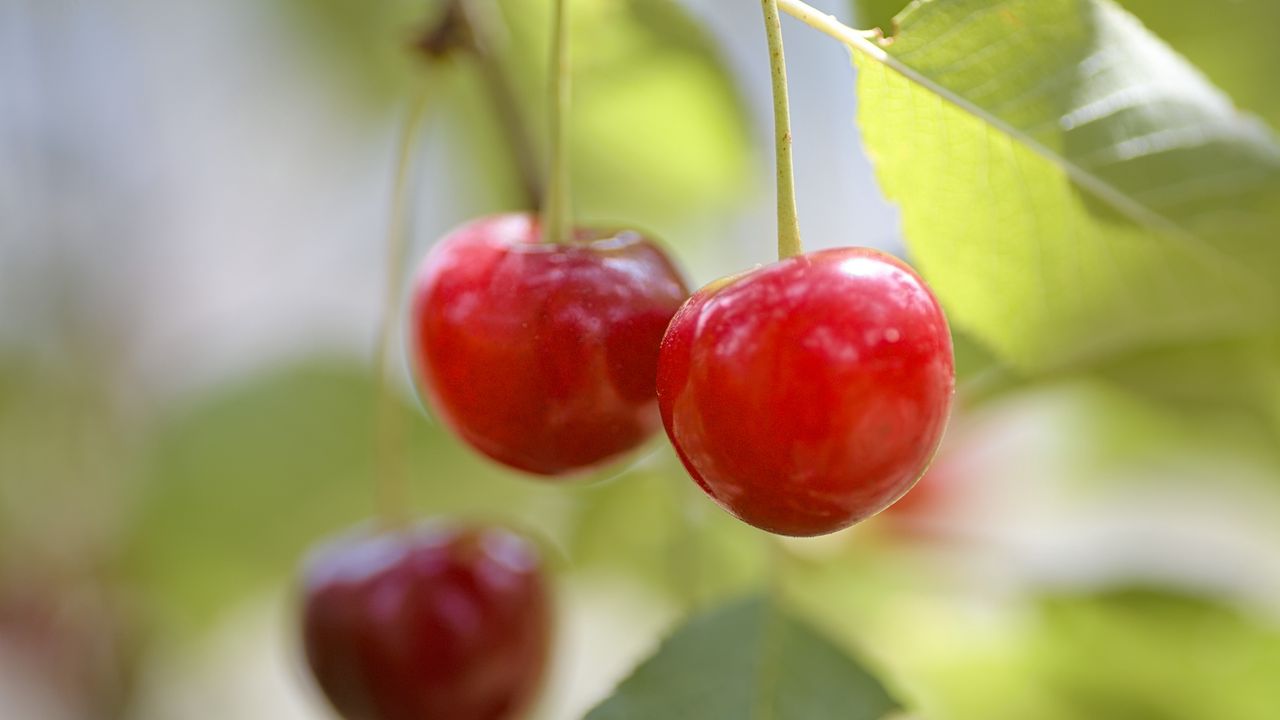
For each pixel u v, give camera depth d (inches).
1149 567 12.1
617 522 12.6
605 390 9.0
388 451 12.0
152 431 14.7
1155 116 9.1
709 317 8.5
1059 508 14.9
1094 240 9.4
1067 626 12.0
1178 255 9.5
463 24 10.7
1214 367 11.3
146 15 16.0
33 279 15.6
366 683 10.8
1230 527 15.6
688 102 11.9
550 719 16.7
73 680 15.0
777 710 9.8
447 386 9.2
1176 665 11.9
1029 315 9.6
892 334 8.4
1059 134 9.1
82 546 15.4
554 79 9.2
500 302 9.1
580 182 12.8
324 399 14.1
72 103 15.8
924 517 13.1
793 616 10.1
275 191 17.3
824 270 8.5
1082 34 8.9
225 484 14.1
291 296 17.6
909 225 9.3
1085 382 11.4
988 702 12.3
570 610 14.5
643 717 9.8
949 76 8.9
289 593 14.7
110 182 16.2
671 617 12.2
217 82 16.3
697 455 8.5
